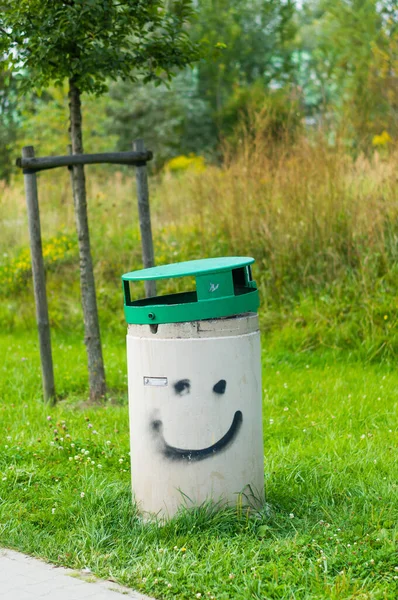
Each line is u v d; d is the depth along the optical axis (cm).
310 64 3822
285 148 1174
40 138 2055
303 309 1005
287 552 398
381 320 945
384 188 1064
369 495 470
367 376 823
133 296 1191
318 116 1231
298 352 943
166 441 432
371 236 1002
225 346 427
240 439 434
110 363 923
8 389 836
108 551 415
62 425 660
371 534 411
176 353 425
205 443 428
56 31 675
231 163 1180
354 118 1309
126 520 452
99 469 545
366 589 359
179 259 1196
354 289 997
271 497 479
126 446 598
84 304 769
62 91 1936
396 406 695
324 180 1075
